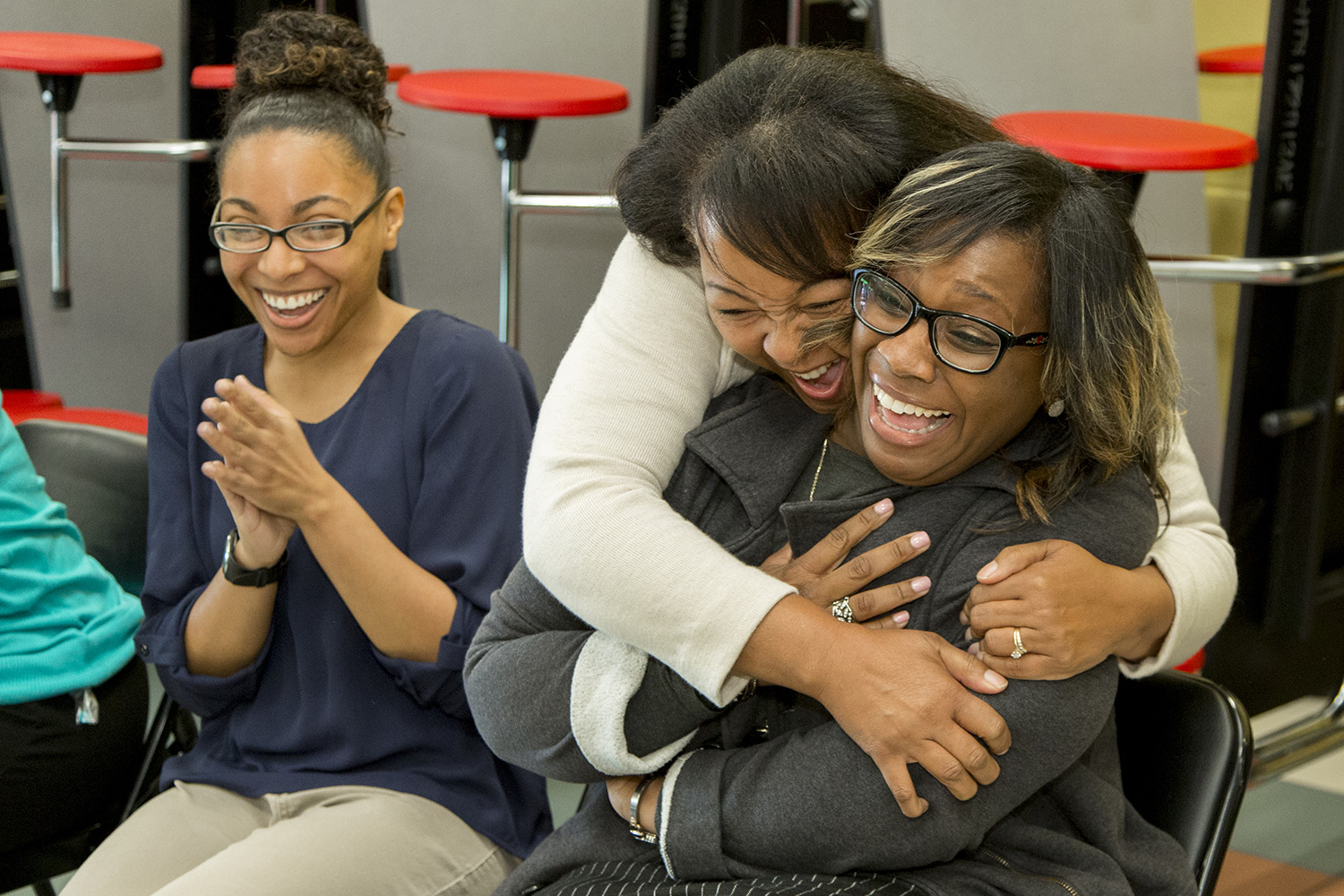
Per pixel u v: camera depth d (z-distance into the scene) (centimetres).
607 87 266
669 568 101
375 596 138
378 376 149
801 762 102
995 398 96
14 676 153
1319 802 259
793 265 97
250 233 142
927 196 92
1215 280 213
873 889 100
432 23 343
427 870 136
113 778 163
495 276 357
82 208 387
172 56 368
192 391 153
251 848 132
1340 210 223
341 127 143
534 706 108
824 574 106
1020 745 98
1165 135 212
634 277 116
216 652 145
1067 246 92
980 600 100
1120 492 106
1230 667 251
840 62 104
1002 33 256
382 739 144
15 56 296
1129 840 113
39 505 167
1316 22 216
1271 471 246
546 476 110
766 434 114
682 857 104
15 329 370
